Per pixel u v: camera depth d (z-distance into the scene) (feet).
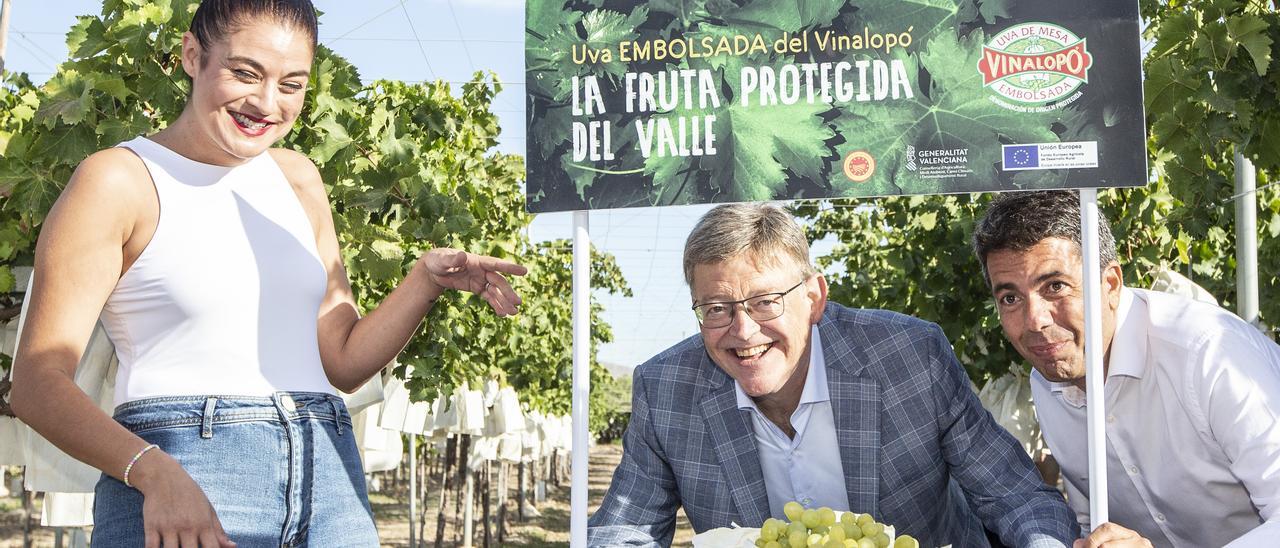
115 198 5.70
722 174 6.19
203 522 5.28
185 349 5.88
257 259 6.16
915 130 6.11
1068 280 7.62
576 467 6.30
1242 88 10.51
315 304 6.53
